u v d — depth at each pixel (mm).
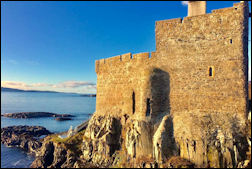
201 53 18578
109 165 20469
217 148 16344
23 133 51594
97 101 27656
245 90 16953
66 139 28281
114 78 25125
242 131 16391
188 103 18750
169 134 18422
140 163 18000
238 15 17266
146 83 20109
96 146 22625
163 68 20172
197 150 16828
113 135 22422
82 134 28906
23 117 89750
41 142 42656
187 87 18938
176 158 17203
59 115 94562
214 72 17953
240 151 15930
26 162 35625
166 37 20297
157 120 19469
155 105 19719
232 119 16891
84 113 106312
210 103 17922
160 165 17078
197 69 18656
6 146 46812
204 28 18562
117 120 23547
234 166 15664
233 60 17281
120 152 21141
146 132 19297
